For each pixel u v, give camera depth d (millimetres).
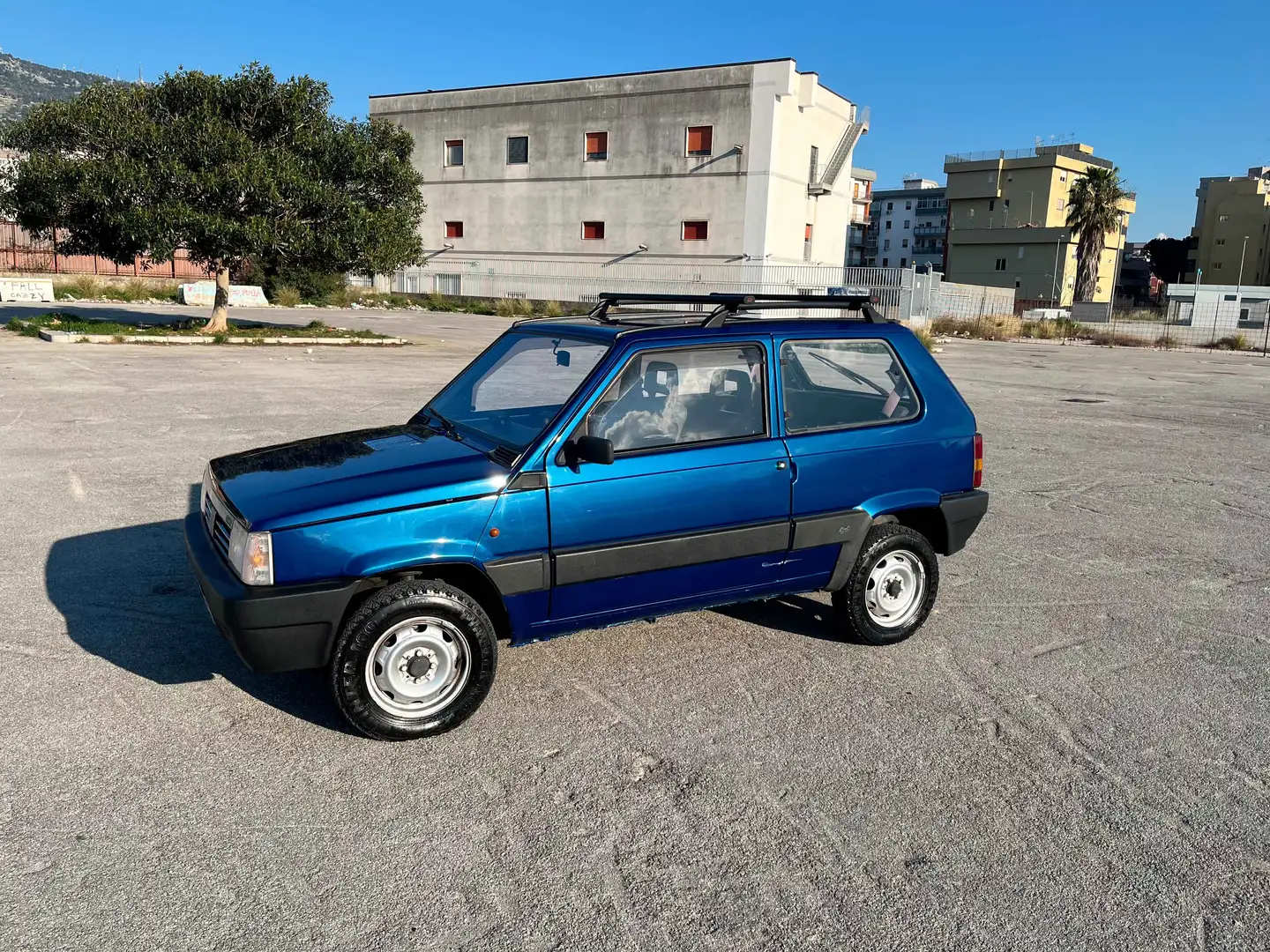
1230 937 2715
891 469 4629
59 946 2533
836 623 5188
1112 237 78062
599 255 46969
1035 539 7113
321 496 3576
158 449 8984
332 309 39062
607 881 2889
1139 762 3730
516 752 3664
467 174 49625
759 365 4309
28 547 5957
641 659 4617
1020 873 2988
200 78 19953
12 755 3514
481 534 3670
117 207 18750
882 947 2635
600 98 45562
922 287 39906
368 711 3604
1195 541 7145
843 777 3551
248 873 2877
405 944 2588
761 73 42031
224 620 3408
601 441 3695
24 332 19844
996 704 4223
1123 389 18578
